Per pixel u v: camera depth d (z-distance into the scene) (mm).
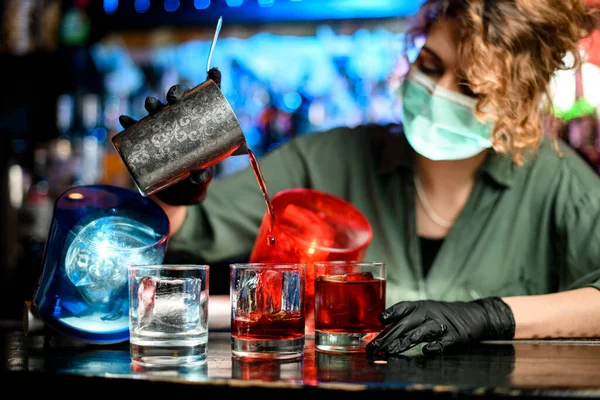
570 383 879
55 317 1166
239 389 881
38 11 2967
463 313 1231
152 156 1137
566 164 1829
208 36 3053
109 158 3068
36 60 3018
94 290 1167
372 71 2990
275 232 1311
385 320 1148
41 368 980
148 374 933
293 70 3086
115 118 3129
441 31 1572
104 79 3131
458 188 1825
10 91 3096
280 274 1088
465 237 1812
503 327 1284
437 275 1812
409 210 1854
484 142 1602
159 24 2918
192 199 1421
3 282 2791
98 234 1181
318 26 2951
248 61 3104
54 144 3023
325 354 1131
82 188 1266
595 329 1354
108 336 1189
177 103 1141
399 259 1854
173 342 1016
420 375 940
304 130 3076
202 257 1761
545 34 1529
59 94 3113
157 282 1021
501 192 1808
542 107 1643
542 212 1810
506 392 835
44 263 1196
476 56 1484
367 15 2834
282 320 1084
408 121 1639
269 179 1954
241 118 3115
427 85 1575
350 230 1419
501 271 1810
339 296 1146
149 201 1295
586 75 2334
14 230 2834
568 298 1370
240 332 1088
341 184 1952
